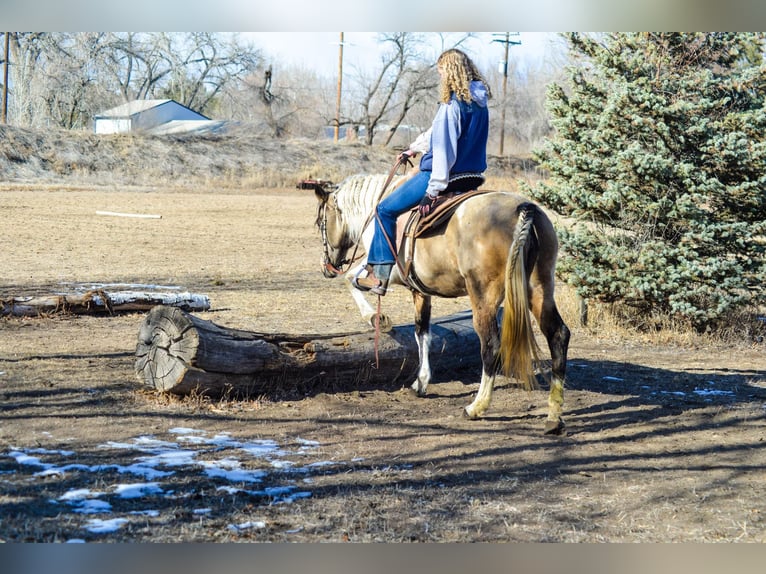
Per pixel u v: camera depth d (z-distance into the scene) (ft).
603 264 38.40
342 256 27.53
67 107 217.77
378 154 189.57
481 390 23.40
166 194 129.59
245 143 179.01
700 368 31.94
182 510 15.69
